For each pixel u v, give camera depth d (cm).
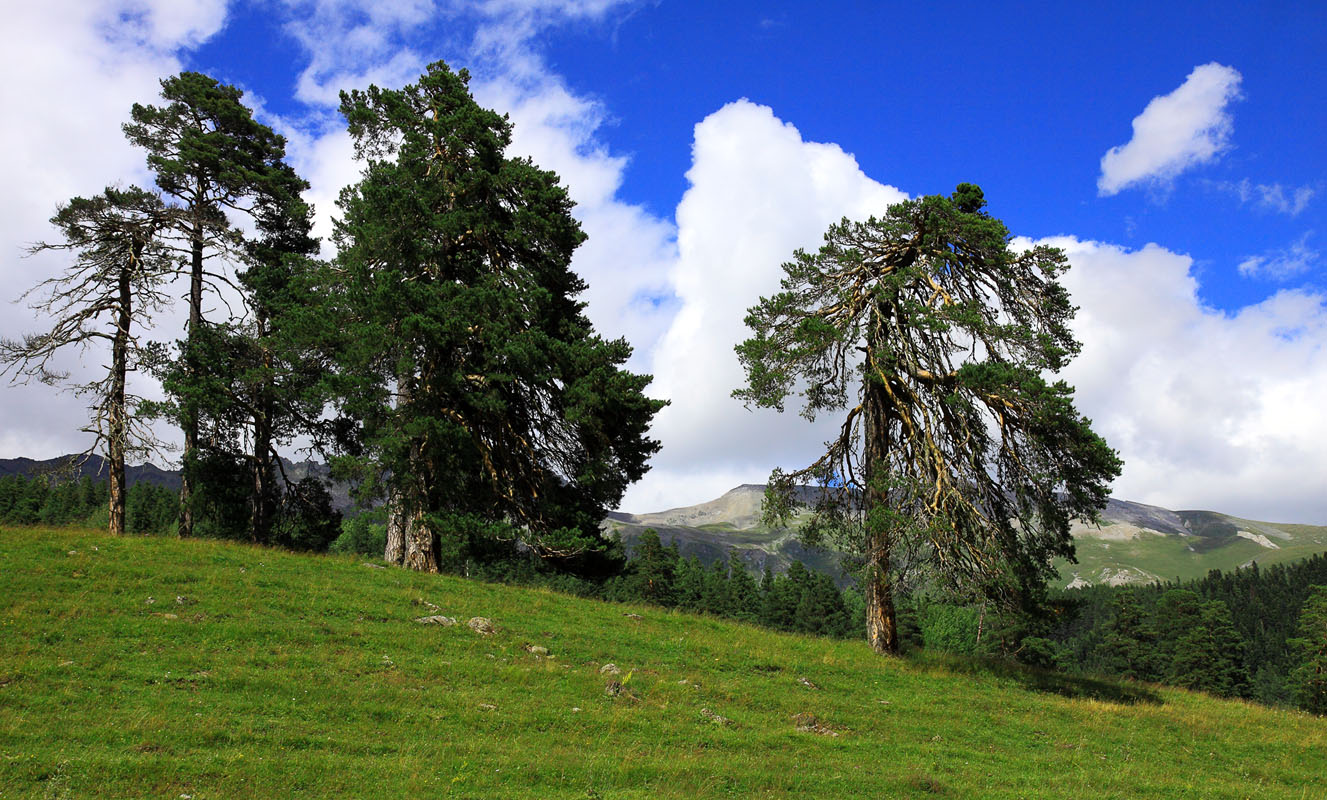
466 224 2577
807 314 2400
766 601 7806
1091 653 8419
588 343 2628
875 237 2408
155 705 1116
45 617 1404
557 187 2712
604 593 6619
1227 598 13388
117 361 2564
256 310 2953
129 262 2639
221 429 2872
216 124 3011
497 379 2383
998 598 2062
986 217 2319
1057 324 2228
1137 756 1596
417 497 2334
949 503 2091
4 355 2488
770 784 1114
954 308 2122
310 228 3177
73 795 827
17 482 6525
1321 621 5372
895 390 2306
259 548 2261
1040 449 2059
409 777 986
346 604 1750
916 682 1995
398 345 2314
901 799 1123
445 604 1930
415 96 2834
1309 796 1436
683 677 1683
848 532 2336
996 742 1570
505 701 1358
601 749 1193
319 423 3139
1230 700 2445
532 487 2666
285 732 1087
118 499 2520
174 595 1619
